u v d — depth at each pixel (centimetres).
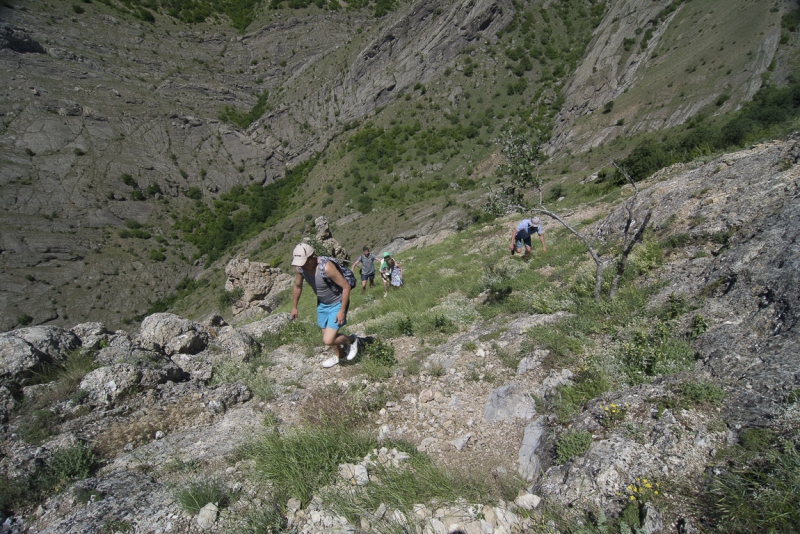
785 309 377
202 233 10738
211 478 351
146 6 18112
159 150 12444
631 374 397
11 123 10950
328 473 353
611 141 6844
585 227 1112
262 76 17612
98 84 13162
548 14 12781
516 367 479
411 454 372
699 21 8038
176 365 548
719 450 284
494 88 11438
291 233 9419
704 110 5938
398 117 11919
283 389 519
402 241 4594
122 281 9044
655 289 556
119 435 415
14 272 8431
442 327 674
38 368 459
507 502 312
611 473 291
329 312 520
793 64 5522
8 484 334
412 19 14275
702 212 664
